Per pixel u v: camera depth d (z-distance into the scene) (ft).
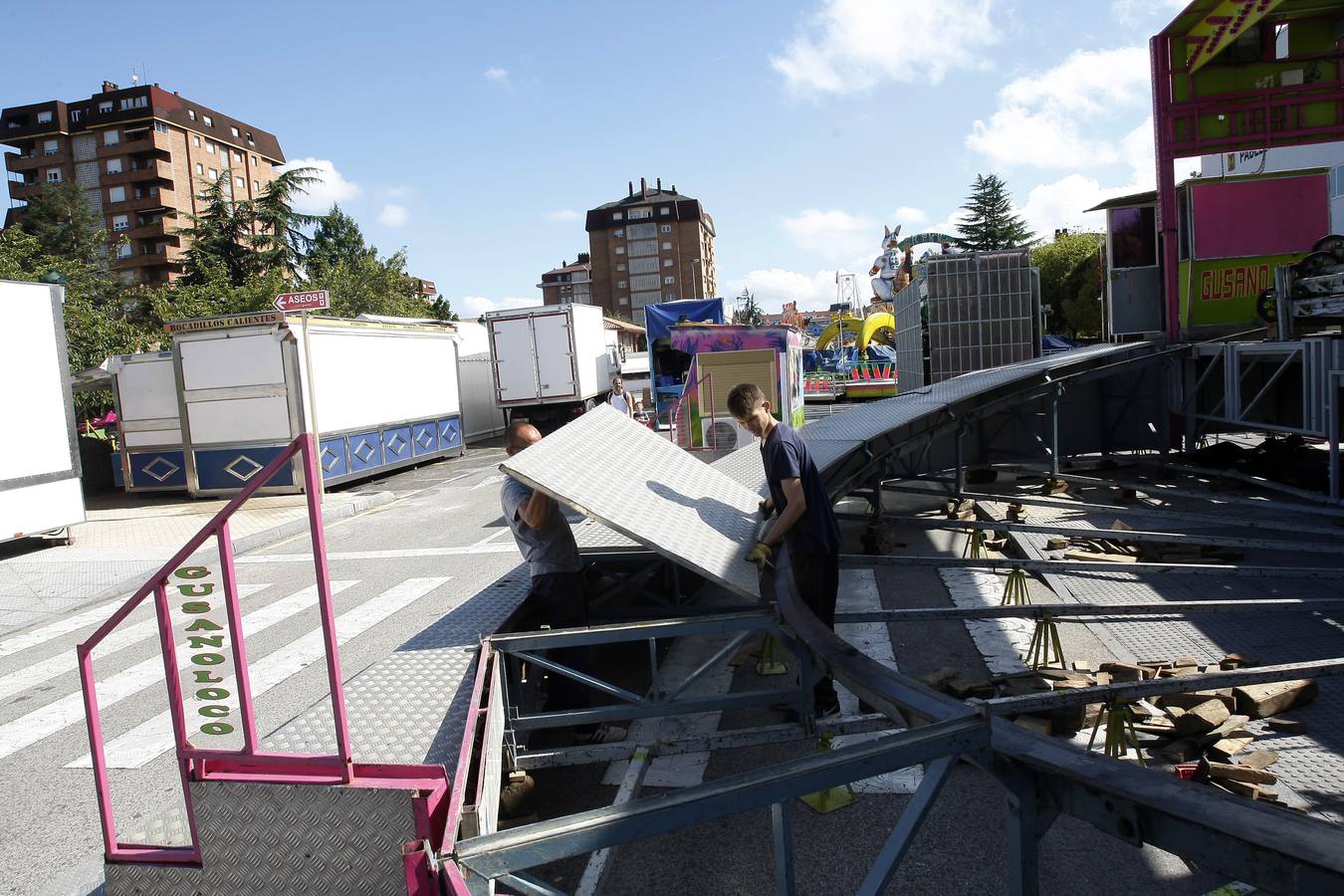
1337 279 28.09
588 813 6.66
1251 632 17.72
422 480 59.88
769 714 15.96
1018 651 17.94
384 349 60.95
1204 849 5.13
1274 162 57.36
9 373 37.01
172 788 14.96
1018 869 6.68
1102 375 36.68
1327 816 10.79
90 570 34.19
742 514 16.30
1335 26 38.47
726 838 11.92
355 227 189.37
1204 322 39.78
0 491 36.35
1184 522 27.76
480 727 10.59
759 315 271.69
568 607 14.96
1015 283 48.55
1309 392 27.99
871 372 103.71
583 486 13.44
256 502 50.49
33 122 264.72
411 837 7.64
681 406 39.93
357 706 11.43
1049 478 34.40
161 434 55.16
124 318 126.82
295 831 7.91
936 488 38.34
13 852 13.16
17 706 19.84
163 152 265.13
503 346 77.97
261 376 50.98
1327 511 24.66
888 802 12.41
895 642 19.06
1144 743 13.14
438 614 24.68
